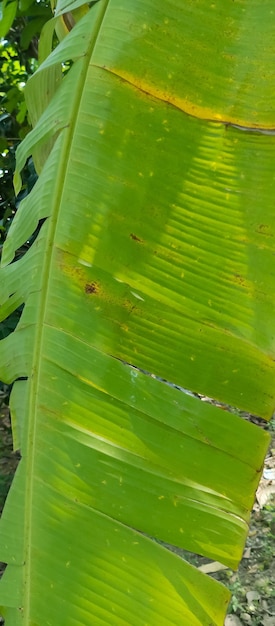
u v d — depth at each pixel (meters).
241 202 0.58
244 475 0.59
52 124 0.63
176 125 0.58
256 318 0.58
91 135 0.60
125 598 0.60
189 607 0.59
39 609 0.61
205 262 0.58
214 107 0.58
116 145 0.60
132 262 0.60
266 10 0.57
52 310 0.62
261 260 0.57
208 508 0.59
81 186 0.60
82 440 0.61
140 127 0.59
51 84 0.76
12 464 2.17
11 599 0.61
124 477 0.60
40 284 0.62
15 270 0.66
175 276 0.59
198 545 0.59
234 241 0.58
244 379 0.58
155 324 0.60
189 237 0.59
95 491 0.60
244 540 0.59
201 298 0.59
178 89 0.58
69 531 0.61
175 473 0.59
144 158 0.59
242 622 1.56
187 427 0.59
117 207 0.60
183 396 0.60
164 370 0.60
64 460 0.61
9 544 0.62
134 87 0.59
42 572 0.61
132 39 0.59
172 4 0.59
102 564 0.60
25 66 2.24
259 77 0.57
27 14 1.49
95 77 0.60
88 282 0.61
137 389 0.60
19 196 1.99
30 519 0.62
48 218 0.62
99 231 0.60
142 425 0.60
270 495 2.07
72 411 0.61
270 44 0.56
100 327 0.61
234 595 1.64
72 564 0.60
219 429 0.59
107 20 0.61
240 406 0.59
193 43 0.58
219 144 0.58
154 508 0.59
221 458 0.59
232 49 0.57
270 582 1.69
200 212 0.58
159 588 0.60
